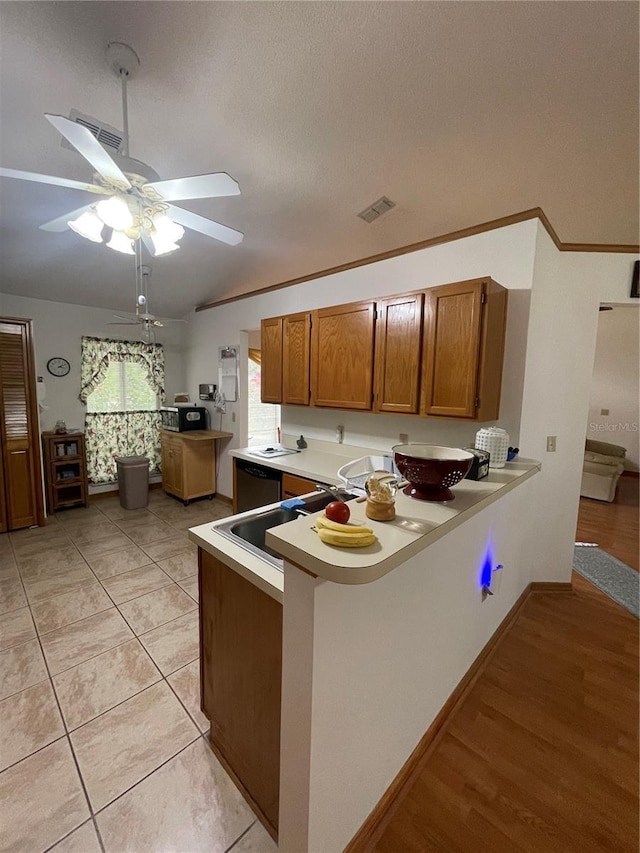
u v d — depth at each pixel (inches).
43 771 57.6
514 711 69.9
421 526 45.4
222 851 48.6
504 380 93.9
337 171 84.5
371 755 49.8
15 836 49.5
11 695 71.3
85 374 181.9
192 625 92.7
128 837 49.8
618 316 225.3
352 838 48.3
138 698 71.2
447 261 100.5
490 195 84.4
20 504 149.5
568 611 101.3
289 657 41.3
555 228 94.0
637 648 87.2
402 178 84.0
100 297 173.2
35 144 78.6
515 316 90.9
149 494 202.2
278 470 119.7
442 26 50.8
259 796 51.9
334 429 134.9
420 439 111.5
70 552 131.9
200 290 174.1
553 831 51.0
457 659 70.2
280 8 49.8
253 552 53.3
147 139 75.2
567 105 61.3
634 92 57.7
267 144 76.4
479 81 58.7
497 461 79.0
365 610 45.1
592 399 267.1
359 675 45.6
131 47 55.8
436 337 89.0
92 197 97.6
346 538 38.4
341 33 52.7
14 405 144.9
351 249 116.0
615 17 47.7
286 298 149.0
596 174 75.4
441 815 52.9
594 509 186.1
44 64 59.1
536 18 48.8
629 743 63.8
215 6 49.9
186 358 214.4
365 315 103.0
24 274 145.3
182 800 54.2
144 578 114.9
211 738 62.9
